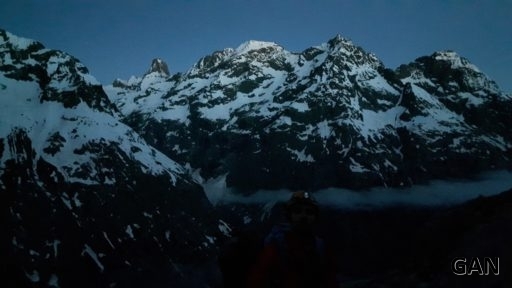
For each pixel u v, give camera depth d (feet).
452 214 38.42
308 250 16.10
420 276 33.35
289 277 15.69
